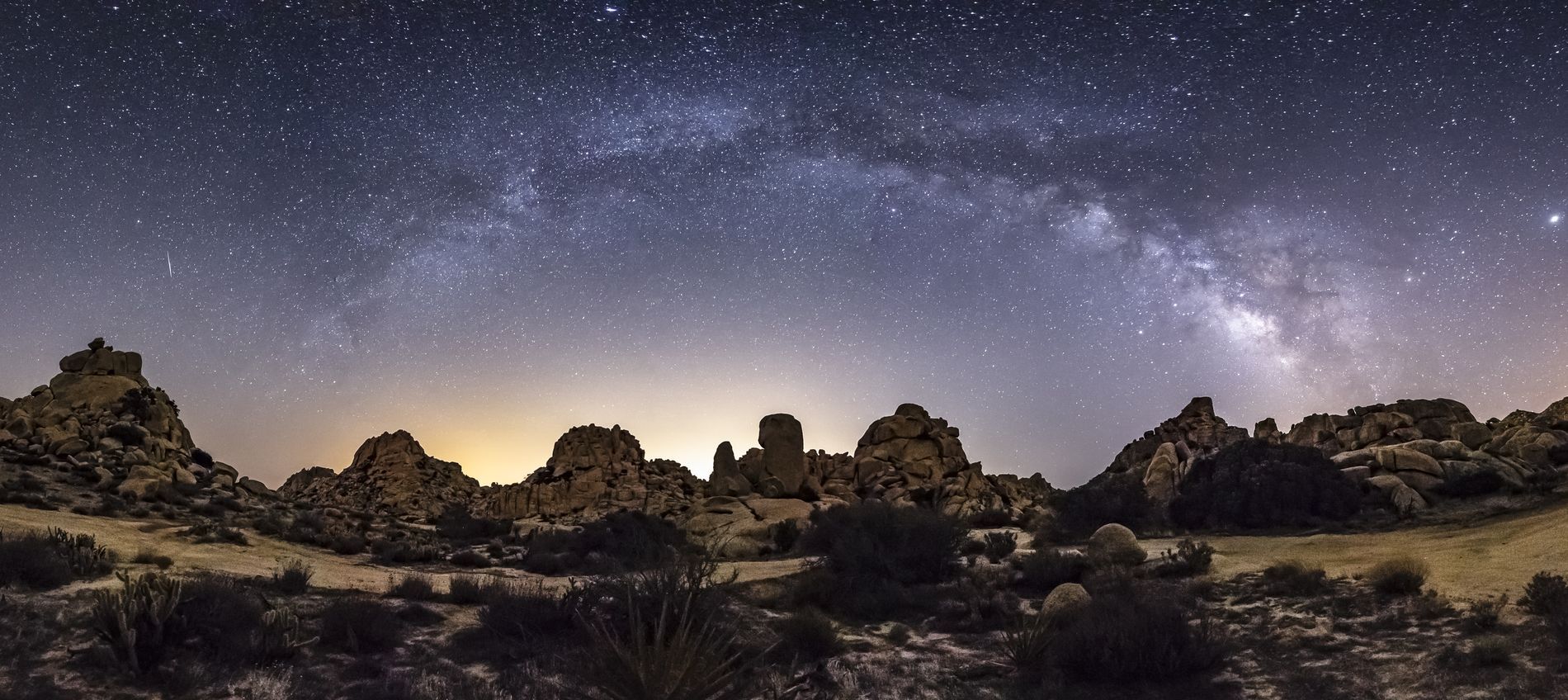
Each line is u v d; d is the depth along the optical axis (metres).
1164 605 20.67
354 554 33.59
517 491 57.72
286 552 31.08
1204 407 54.56
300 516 38.91
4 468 36.69
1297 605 22.16
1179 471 42.62
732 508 43.69
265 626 18.44
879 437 57.75
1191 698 17.59
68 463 38.53
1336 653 18.94
